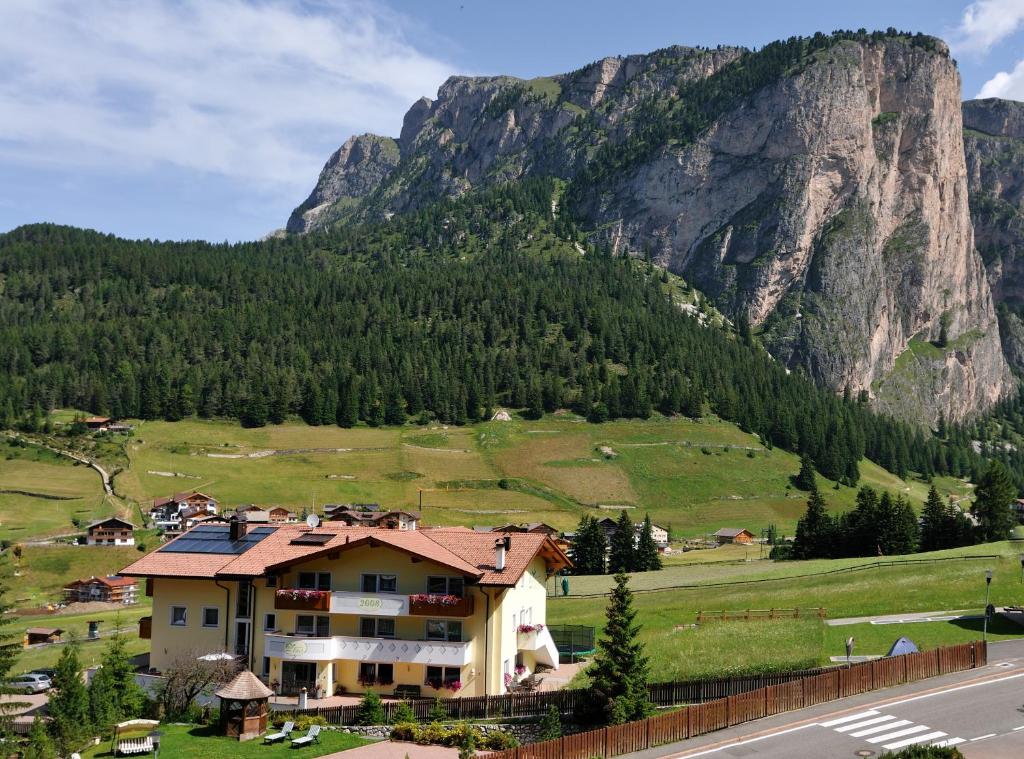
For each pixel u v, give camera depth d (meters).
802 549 146.12
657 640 74.25
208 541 68.69
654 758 42.88
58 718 53.38
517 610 63.56
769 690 49.00
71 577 158.75
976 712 47.66
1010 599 82.12
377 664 59.75
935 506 141.50
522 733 49.16
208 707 57.00
